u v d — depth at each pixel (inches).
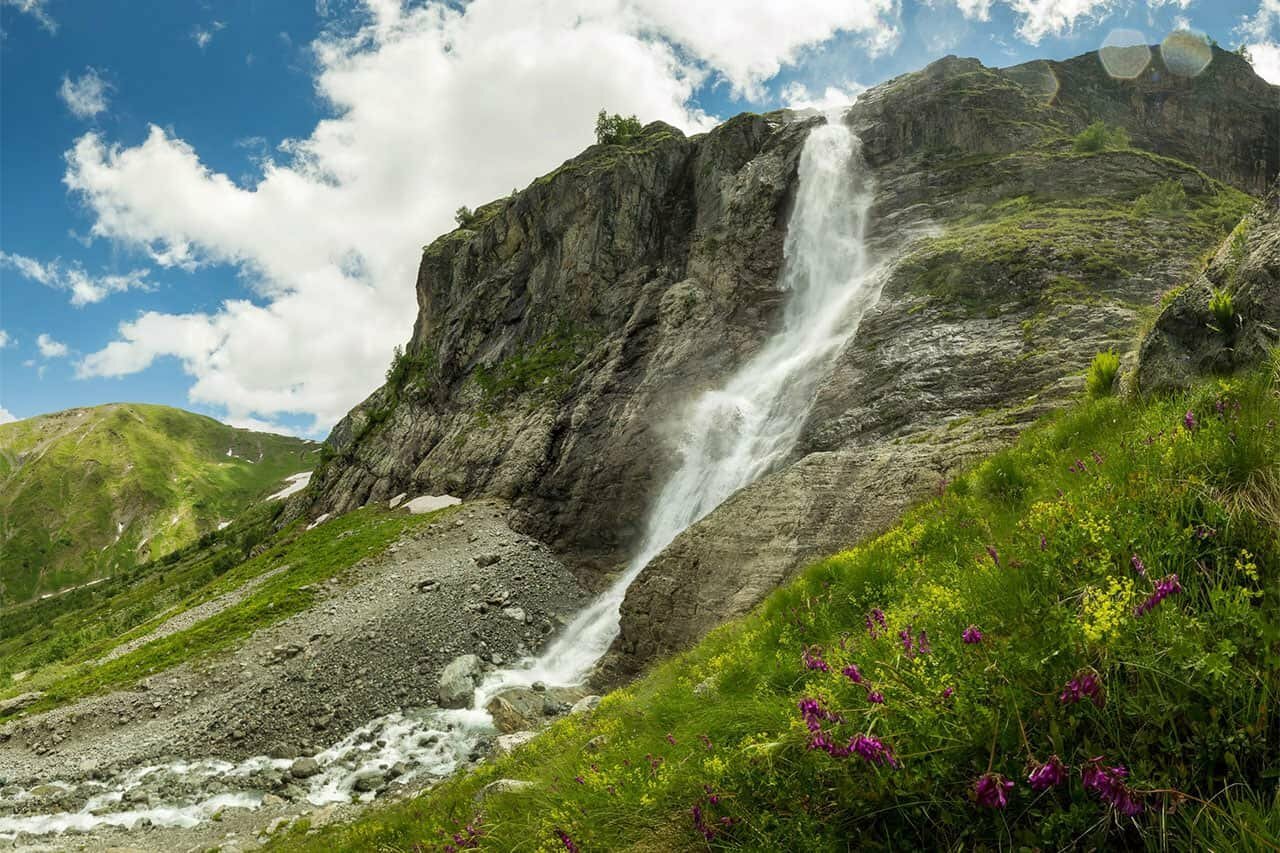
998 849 109.0
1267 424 156.2
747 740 167.9
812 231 1980.8
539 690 1030.4
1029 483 317.1
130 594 3836.1
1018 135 1845.5
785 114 2625.5
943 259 1325.0
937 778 120.2
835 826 130.3
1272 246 280.8
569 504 1763.0
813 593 337.7
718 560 866.1
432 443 2532.0
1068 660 120.0
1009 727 117.3
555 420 2020.2
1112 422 315.9
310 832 646.5
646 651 898.1
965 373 1058.7
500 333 2743.6
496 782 350.3
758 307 1955.0
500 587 1422.2
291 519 3184.1
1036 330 1047.0
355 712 1032.8
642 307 2165.4
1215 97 2234.3
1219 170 2105.1
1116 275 1112.8
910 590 258.5
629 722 319.3
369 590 1475.1
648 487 1646.2
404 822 434.0
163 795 855.1
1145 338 343.3
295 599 1501.0
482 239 3100.4
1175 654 109.0
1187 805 96.7
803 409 1358.3
